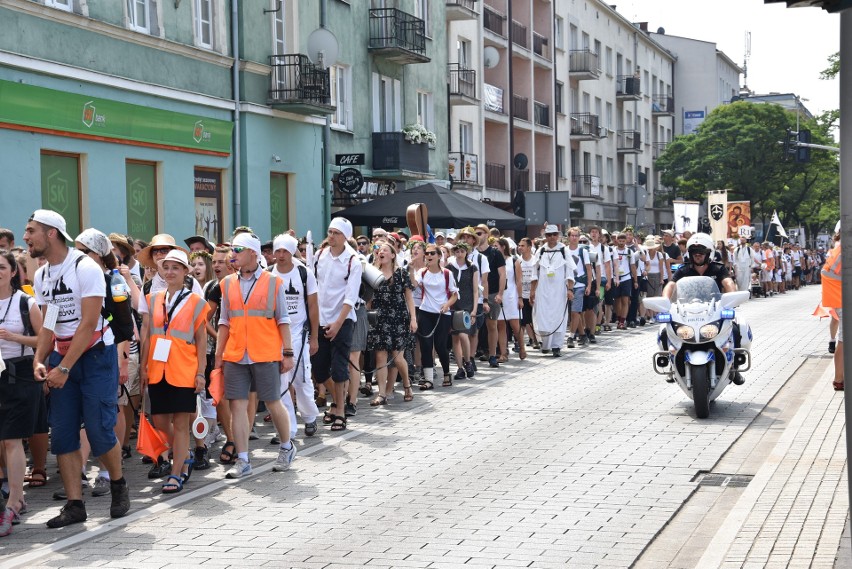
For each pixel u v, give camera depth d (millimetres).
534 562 6457
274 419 9336
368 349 13164
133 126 19391
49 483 9297
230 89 23094
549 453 9781
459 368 15438
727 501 7984
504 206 45750
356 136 29703
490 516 7566
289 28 25609
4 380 7793
